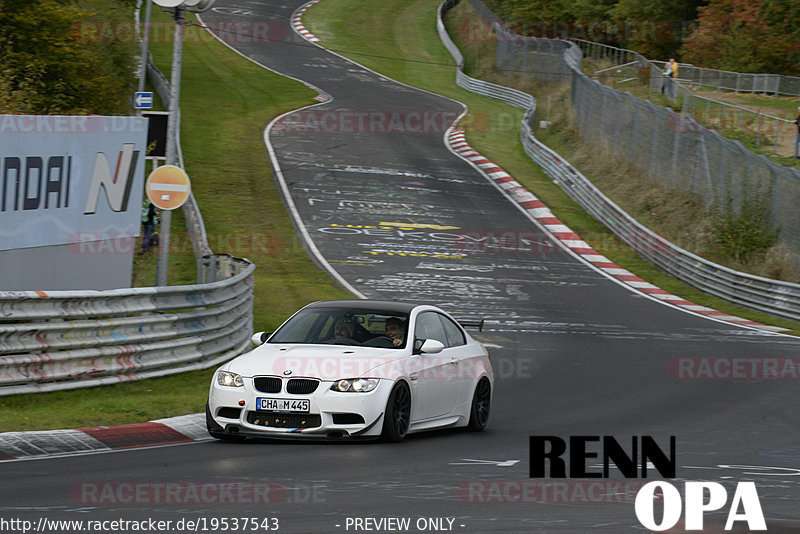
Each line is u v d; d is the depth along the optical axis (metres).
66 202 56.84
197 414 42.66
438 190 155.75
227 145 170.25
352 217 136.62
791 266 113.31
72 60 129.12
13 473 29.70
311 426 36.47
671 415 48.72
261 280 102.56
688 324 94.12
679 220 138.00
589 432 42.75
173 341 53.78
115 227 61.84
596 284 114.31
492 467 33.28
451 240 130.00
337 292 99.56
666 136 150.00
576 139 188.12
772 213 122.44
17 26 124.56
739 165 128.75
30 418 38.41
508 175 168.62
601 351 74.69
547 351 73.69
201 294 57.12
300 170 159.12
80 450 34.50
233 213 133.12
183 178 60.88
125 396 46.28
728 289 112.00
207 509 25.44
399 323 40.62
